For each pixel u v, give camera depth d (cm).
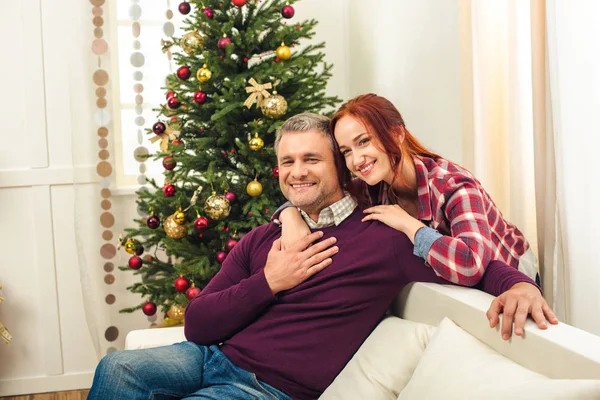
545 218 191
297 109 266
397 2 300
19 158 326
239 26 269
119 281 323
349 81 362
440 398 119
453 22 255
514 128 204
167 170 283
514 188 205
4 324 329
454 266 148
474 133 222
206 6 266
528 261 185
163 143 278
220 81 267
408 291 165
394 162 165
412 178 171
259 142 248
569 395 97
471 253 148
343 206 172
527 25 202
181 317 259
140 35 314
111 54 318
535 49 190
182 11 268
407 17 292
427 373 127
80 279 331
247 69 269
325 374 159
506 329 123
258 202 254
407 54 294
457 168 173
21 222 328
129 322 328
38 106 325
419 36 282
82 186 318
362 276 162
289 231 174
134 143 322
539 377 110
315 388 159
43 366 335
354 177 188
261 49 271
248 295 166
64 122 329
